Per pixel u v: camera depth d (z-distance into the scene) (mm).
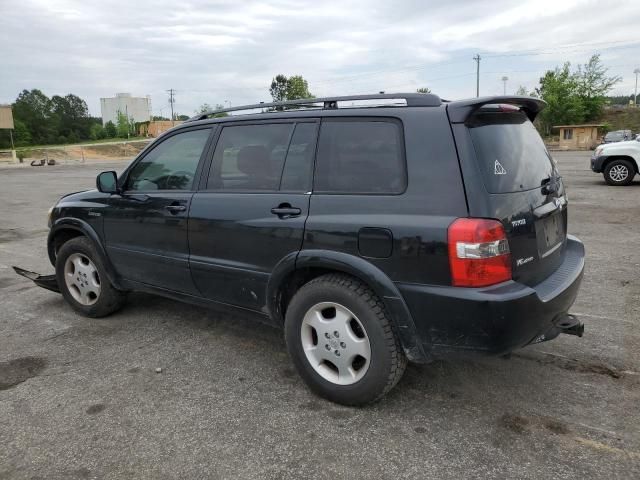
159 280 4148
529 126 3408
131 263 4312
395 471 2555
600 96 57969
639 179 14891
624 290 5133
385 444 2773
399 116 2949
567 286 3025
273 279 3297
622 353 3771
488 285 2637
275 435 2881
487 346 2660
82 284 4785
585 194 12141
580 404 3123
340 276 3074
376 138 3004
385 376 2945
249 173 3539
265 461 2658
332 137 3180
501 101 2898
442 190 2725
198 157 3871
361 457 2670
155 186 4141
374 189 2949
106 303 4668
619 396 3203
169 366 3771
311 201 3148
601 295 5004
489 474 2514
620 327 4230
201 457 2703
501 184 2775
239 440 2842
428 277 2717
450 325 2697
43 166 40594
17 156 59969
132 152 74000
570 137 47656
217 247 3621
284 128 3414
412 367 3641
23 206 13914
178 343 4188
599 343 3943
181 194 3883
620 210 9766
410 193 2811
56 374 3676
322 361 3221
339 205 3029
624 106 66125
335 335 3088
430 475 2518
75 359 3922
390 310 2834
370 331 2926
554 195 3340
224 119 3771
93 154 69875
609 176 13789
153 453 2744
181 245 3865
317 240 3066
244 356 3926
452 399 3215
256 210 3385
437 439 2807
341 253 2977
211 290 3775
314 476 2535
